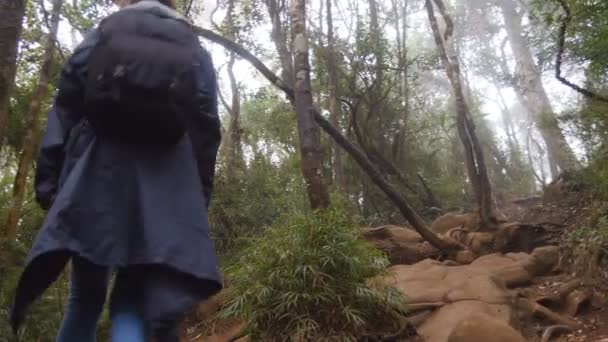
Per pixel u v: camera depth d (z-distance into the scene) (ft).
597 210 24.27
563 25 22.25
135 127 4.96
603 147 28.37
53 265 4.85
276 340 15.23
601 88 26.91
